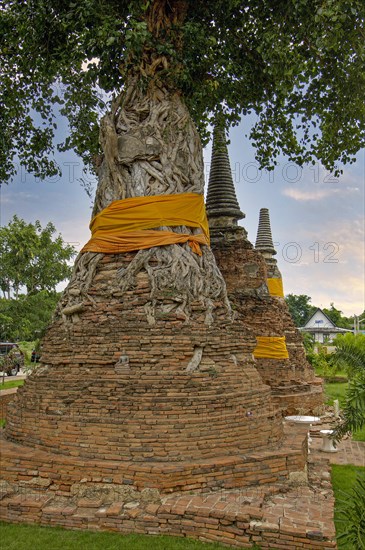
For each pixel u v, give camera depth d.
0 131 18.06
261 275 19.92
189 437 8.86
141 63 11.95
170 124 11.95
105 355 9.70
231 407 9.46
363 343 9.01
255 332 19.62
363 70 13.52
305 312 91.88
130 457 8.65
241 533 7.47
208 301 10.71
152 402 9.00
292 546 7.23
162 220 10.99
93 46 11.35
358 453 15.24
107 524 7.86
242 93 16.08
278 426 10.23
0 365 33.00
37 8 12.58
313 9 11.34
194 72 12.74
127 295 10.47
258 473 8.93
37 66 15.84
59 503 8.37
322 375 35.56
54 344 10.36
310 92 16.00
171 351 9.65
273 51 11.88
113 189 11.75
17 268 42.75
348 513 6.81
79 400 9.30
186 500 8.12
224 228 20.06
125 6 12.00
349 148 17.69
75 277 11.16
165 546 7.40
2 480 8.91
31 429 9.57
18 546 7.37
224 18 13.42
